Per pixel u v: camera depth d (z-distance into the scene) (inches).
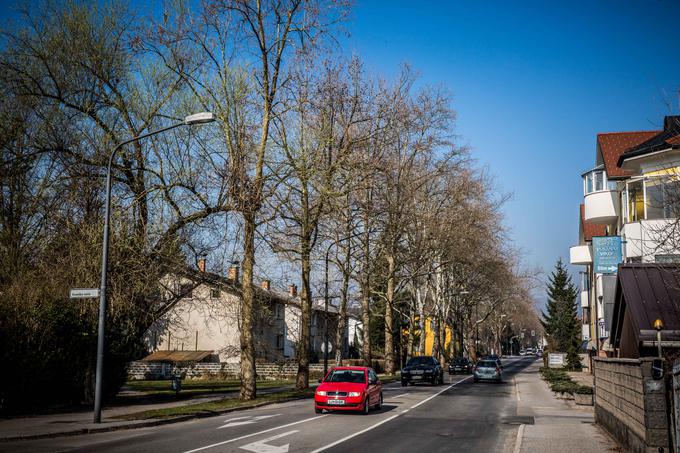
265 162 986.1
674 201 714.8
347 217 1370.6
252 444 543.5
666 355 530.0
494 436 632.4
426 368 1560.0
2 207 959.0
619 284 689.6
